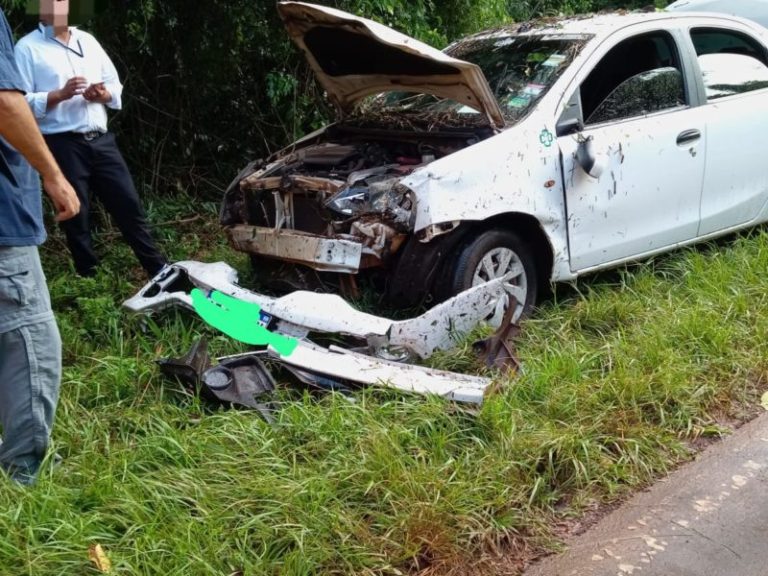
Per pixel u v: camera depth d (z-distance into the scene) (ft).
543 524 10.58
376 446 11.04
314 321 13.91
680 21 17.81
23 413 9.98
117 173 17.01
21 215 9.46
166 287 16.07
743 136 18.29
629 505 11.08
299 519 9.89
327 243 14.75
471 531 10.09
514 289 15.55
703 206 17.89
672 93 17.34
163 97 24.35
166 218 23.22
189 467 11.00
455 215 14.32
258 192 16.52
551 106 15.70
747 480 11.57
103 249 20.83
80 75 16.17
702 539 10.39
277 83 24.54
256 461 10.98
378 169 15.65
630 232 16.76
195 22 22.70
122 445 11.52
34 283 9.78
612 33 16.80
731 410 13.21
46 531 9.48
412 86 16.58
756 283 16.90
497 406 12.01
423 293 14.97
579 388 13.03
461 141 15.76
